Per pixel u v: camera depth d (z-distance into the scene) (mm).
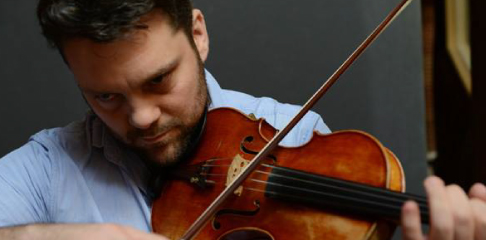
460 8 3164
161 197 1221
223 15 1923
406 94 1908
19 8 1963
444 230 850
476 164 2309
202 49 1252
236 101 1440
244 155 1193
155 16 1030
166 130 1121
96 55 1016
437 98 3363
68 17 981
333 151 1079
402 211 864
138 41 1016
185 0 1103
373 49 1891
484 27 2107
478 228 862
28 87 2027
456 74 2996
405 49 1886
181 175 1216
